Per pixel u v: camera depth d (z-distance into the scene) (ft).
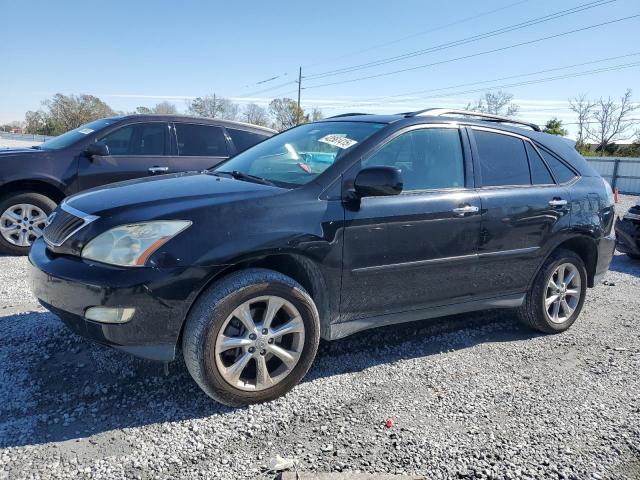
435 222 11.66
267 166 12.39
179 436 8.76
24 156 20.65
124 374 10.71
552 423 9.72
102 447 8.36
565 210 14.10
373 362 12.07
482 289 12.97
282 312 10.32
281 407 9.84
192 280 9.00
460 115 13.48
